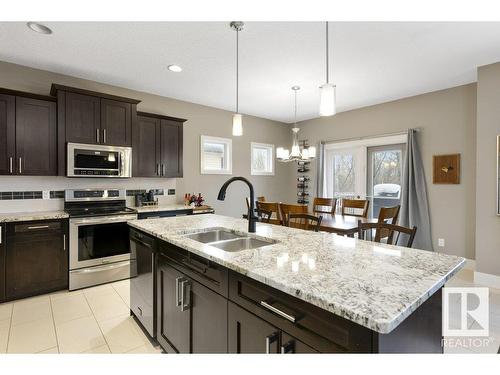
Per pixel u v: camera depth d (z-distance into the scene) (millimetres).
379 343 784
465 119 3760
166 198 4371
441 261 1277
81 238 3064
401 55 2902
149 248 2059
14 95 2865
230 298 1292
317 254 1386
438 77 3504
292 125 6160
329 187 5559
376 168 4852
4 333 2186
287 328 1020
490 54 2879
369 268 1169
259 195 5684
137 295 2309
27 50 2824
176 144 4148
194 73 3416
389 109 4562
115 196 3807
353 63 3094
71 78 3529
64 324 2332
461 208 3797
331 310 842
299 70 3303
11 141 2848
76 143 3176
